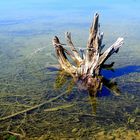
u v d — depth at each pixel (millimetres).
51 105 10062
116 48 12500
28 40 20703
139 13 32000
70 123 8812
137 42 19969
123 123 8812
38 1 42344
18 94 11023
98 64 12250
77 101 10414
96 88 11609
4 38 21344
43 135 8094
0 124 8727
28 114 9383
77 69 12773
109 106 10016
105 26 25516
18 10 34438
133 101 10414
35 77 13070
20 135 8070
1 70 14062
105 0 42812
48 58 16234
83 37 21656
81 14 31797
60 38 21000
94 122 8867
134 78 12875
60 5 38562
